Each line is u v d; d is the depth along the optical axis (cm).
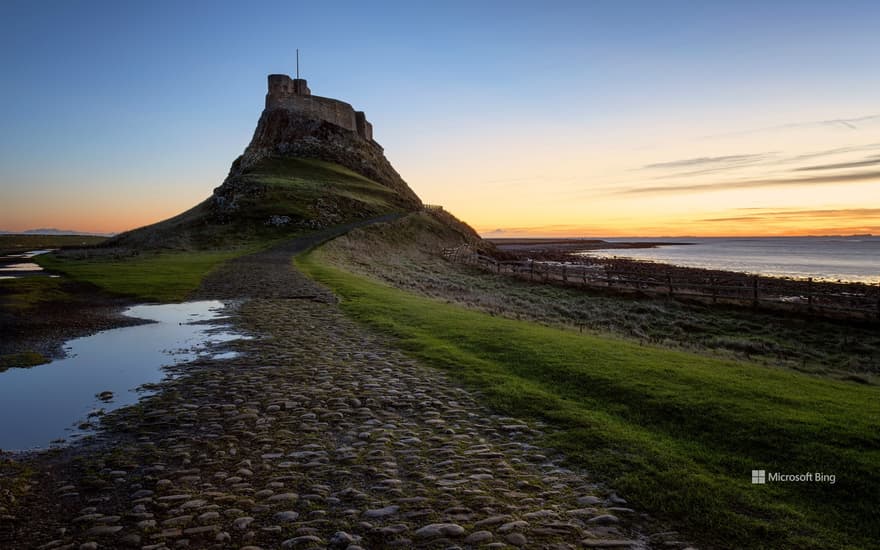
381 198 10650
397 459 680
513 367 1134
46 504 573
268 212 7669
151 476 638
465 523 517
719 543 484
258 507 555
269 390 992
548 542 484
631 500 562
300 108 13525
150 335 1562
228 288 2642
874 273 7725
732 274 6050
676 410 819
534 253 13588
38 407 927
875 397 915
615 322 2733
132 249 6644
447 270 5362
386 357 1259
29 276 3266
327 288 2641
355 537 493
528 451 704
